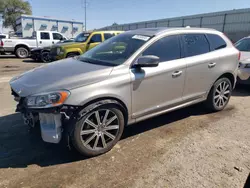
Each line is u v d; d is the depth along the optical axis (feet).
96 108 8.64
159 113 11.00
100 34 33.22
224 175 8.03
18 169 8.32
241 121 12.75
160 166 8.54
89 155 9.00
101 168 8.41
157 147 9.89
